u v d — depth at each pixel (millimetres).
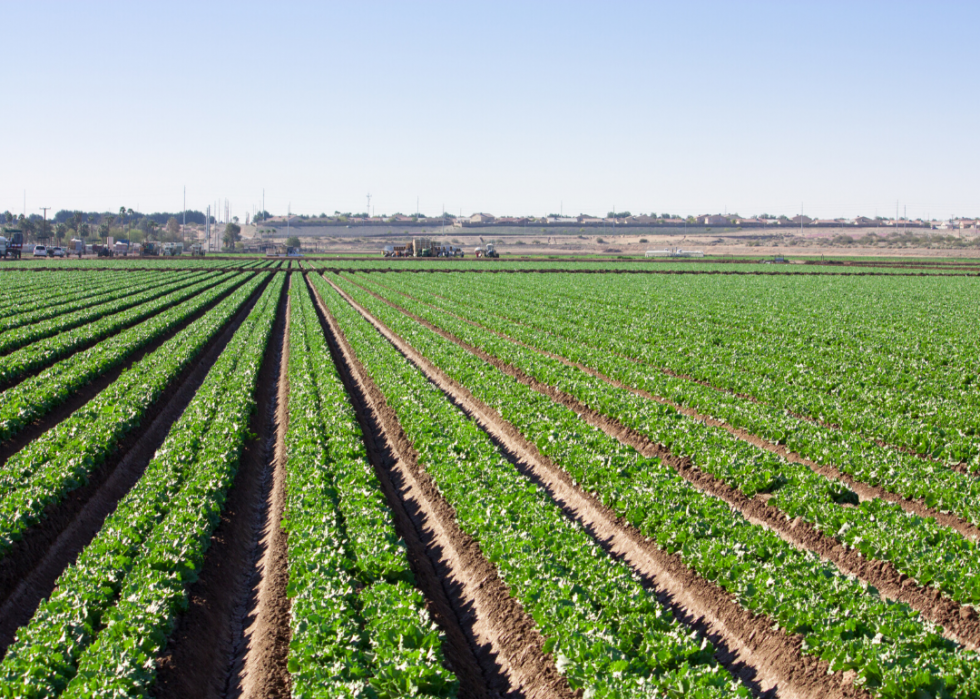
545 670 10281
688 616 12008
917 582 12211
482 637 11711
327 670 9359
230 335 44031
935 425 20984
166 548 12930
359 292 67438
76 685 9102
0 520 13633
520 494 15219
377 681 9305
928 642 9805
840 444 18281
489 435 22422
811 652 10180
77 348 35156
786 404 23719
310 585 11562
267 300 61281
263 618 12219
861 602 10695
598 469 16609
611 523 15344
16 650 9992
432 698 9148
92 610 11211
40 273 92750
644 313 48781
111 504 17422
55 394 24016
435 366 32844
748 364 29734
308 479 16375
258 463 20531
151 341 37688
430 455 18172
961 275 98188
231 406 23047
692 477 17781
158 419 24250
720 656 11039
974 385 26734
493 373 28078
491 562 13195
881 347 34312
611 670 9406
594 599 11352
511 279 85562
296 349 34406
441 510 16172
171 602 11398
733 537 12977
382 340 37156
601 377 29609
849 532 13555
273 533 15617
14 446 20547
